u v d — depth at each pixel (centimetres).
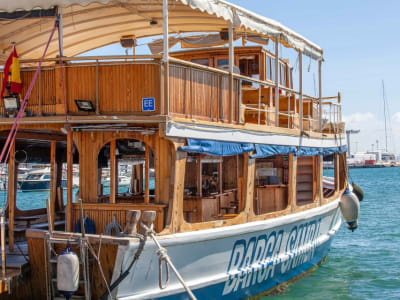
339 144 1628
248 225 1020
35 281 873
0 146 1234
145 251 794
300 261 1338
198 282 911
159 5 1017
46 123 913
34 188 4356
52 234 820
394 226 2517
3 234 823
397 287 1356
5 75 930
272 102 1377
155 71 873
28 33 1130
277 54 1170
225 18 950
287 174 1491
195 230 905
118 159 1209
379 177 8688
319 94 1470
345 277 1458
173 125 862
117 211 907
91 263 809
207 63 1407
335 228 1633
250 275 1069
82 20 1096
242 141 1046
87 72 903
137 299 801
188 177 1239
